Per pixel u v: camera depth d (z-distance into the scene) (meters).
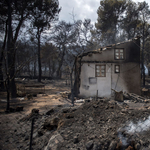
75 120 5.63
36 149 4.79
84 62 16.98
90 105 6.77
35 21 23.88
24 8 19.92
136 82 17.62
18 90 19.73
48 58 44.72
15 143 5.56
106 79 17.28
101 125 4.92
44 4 23.95
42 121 7.32
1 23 22.23
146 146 3.42
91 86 17.09
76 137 4.26
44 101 14.92
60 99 16.09
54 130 5.67
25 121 7.97
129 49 17.78
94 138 4.11
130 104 10.46
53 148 4.09
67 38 29.98
